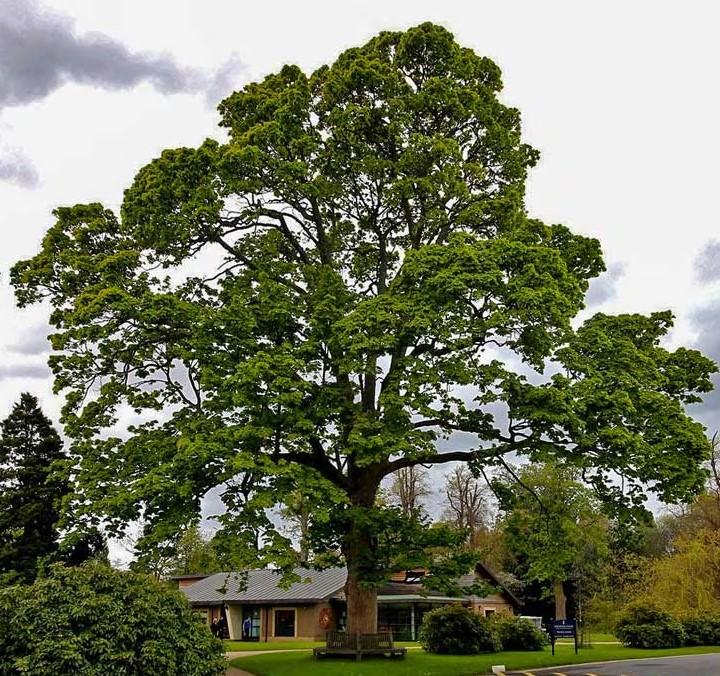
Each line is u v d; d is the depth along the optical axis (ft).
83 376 77.66
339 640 79.92
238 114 88.69
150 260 81.25
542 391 66.90
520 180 90.07
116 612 47.29
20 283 77.82
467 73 87.56
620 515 73.87
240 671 76.28
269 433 65.05
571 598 190.29
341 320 69.46
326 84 82.12
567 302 67.97
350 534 76.18
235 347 70.74
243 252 87.92
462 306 68.49
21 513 121.70
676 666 82.89
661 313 82.99
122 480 68.49
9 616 45.44
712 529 150.92
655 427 70.64
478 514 208.33
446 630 97.25
